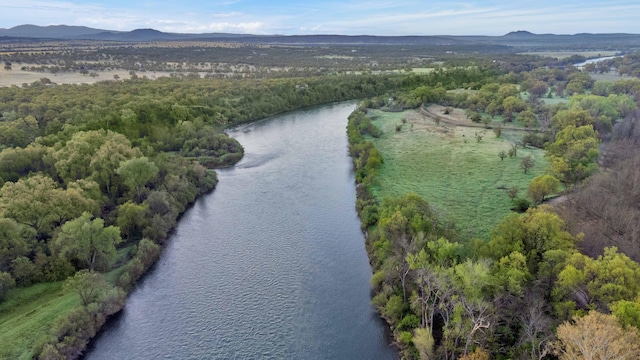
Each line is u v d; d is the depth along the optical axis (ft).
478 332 167.43
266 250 275.59
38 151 338.13
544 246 200.64
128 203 287.89
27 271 223.71
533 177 359.66
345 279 243.60
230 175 408.67
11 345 183.32
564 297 178.09
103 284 220.43
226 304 225.76
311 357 189.78
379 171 387.14
